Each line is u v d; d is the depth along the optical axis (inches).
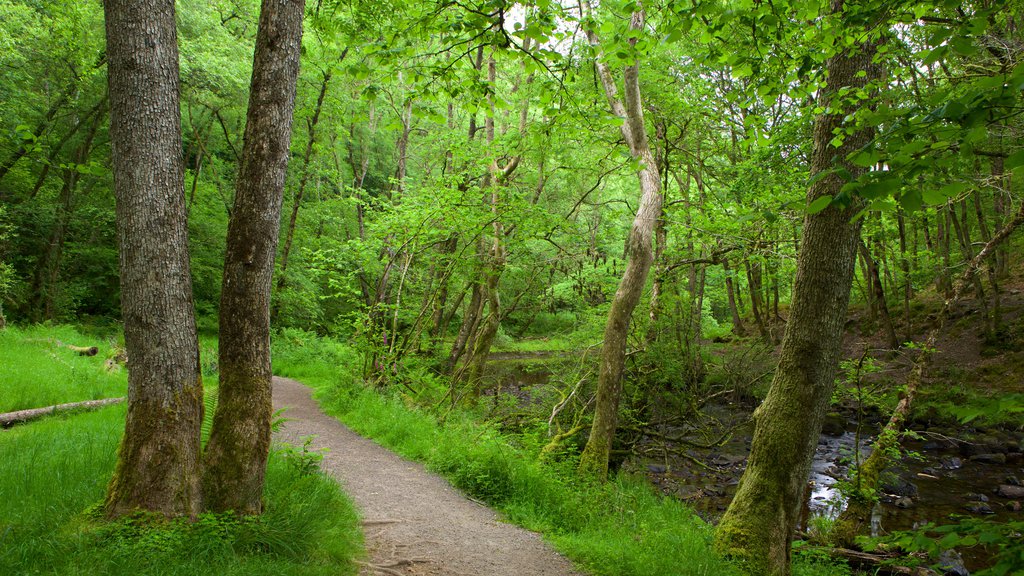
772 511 221.0
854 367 397.1
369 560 188.1
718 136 698.8
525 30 181.5
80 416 362.0
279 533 174.1
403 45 212.8
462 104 246.5
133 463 170.2
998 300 713.0
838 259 215.3
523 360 908.0
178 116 176.6
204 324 854.5
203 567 148.4
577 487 302.0
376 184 1274.6
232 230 183.0
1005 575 93.9
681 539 229.9
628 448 437.1
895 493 390.3
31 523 163.5
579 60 411.2
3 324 589.3
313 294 825.5
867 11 169.3
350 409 439.8
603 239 571.8
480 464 294.2
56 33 623.2
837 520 329.1
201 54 630.5
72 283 773.3
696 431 490.6
